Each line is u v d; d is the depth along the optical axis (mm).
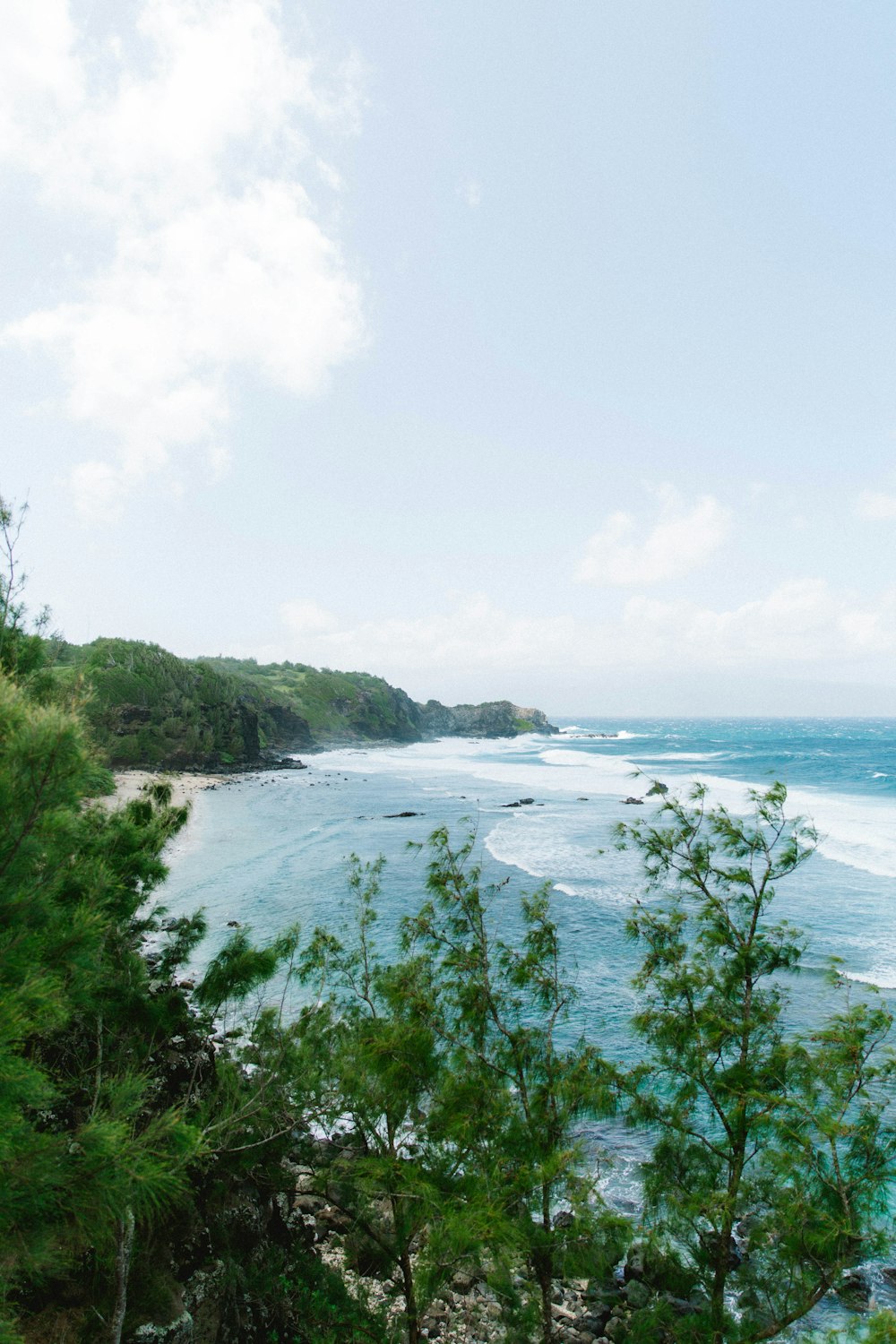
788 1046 5992
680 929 7105
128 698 83625
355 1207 6852
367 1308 7102
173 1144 3797
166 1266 6219
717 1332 5613
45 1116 5340
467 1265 5910
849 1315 9008
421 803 60406
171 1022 6684
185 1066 7922
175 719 86438
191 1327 5898
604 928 23203
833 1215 5242
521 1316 6480
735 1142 5844
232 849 40125
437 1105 6332
